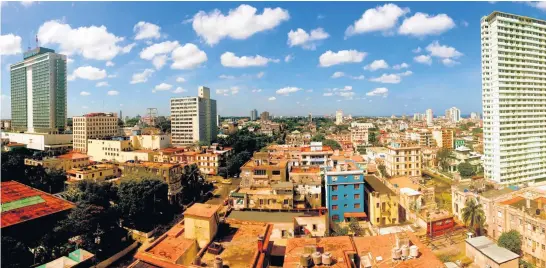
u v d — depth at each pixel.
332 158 103.56
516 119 108.50
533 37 110.12
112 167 110.94
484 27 110.62
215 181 122.50
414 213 68.12
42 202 63.16
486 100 112.12
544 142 112.62
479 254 47.72
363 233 64.31
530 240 52.91
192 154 132.00
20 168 89.94
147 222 74.62
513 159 108.25
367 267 32.44
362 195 70.81
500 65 106.88
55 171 98.62
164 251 34.25
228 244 36.34
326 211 57.34
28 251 51.53
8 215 56.47
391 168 114.88
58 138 172.75
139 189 73.75
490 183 84.00
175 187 93.50
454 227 63.28
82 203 62.06
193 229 37.59
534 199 59.97
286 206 62.25
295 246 35.31
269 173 84.81
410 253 32.00
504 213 59.03
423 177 127.44
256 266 30.92
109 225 63.84
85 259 51.25
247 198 63.25
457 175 122.12
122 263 57.81
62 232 56.75
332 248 34.62
